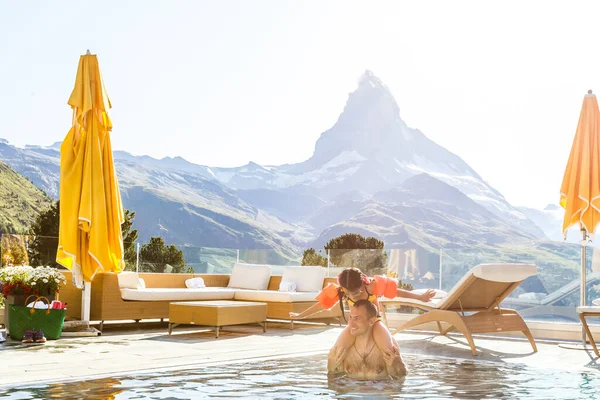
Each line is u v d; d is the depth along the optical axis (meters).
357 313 4.14
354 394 3.49
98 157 6.91
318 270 9.12
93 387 3.67
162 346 6.13
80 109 6.86
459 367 4.88
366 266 9.48
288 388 3.67
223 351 5.77
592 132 7.09
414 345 6.58
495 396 3.60
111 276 7.46
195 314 7.12
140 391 3.54
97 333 6.99
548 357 5.83
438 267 8.77
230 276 9.80
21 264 7.82
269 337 7.23
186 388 3.64
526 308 7.86
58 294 7.12
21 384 3.77
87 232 6.87
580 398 3.58
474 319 6.09
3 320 7.41
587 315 6.11
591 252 7.43
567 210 7.11
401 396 3.48
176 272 9.80
